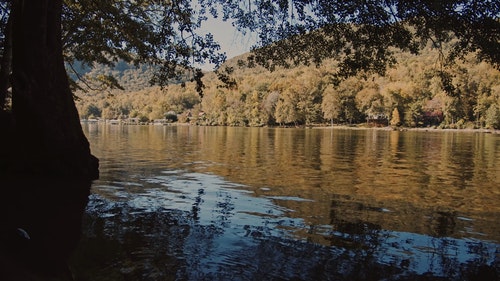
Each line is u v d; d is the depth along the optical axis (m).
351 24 9.09
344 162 17.30
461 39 7.66
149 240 5.59
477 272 4.87
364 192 10.02
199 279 4.36
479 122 78.75
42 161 9.66
